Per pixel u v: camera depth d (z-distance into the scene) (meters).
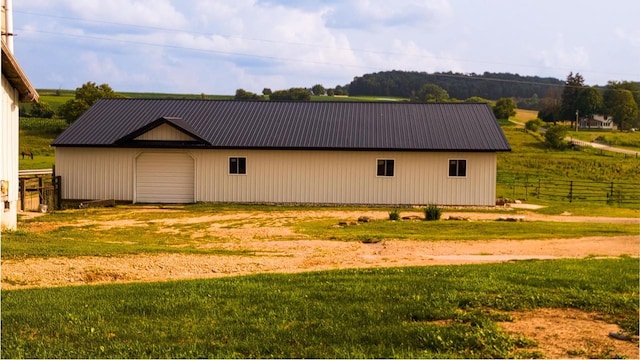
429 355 7.77
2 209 19.12
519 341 8.26
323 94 137.50
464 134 31.14
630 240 19.06
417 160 30.30
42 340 8.38
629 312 9.59
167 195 31.44
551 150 70.00
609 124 118.56
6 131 19.30
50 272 12.99
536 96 166.12
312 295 10.66
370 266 14.55
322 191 30.64
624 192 40.97
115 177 31.45
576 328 8.86
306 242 18.98
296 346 8.12
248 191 31.00
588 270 12.89
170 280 12.47
